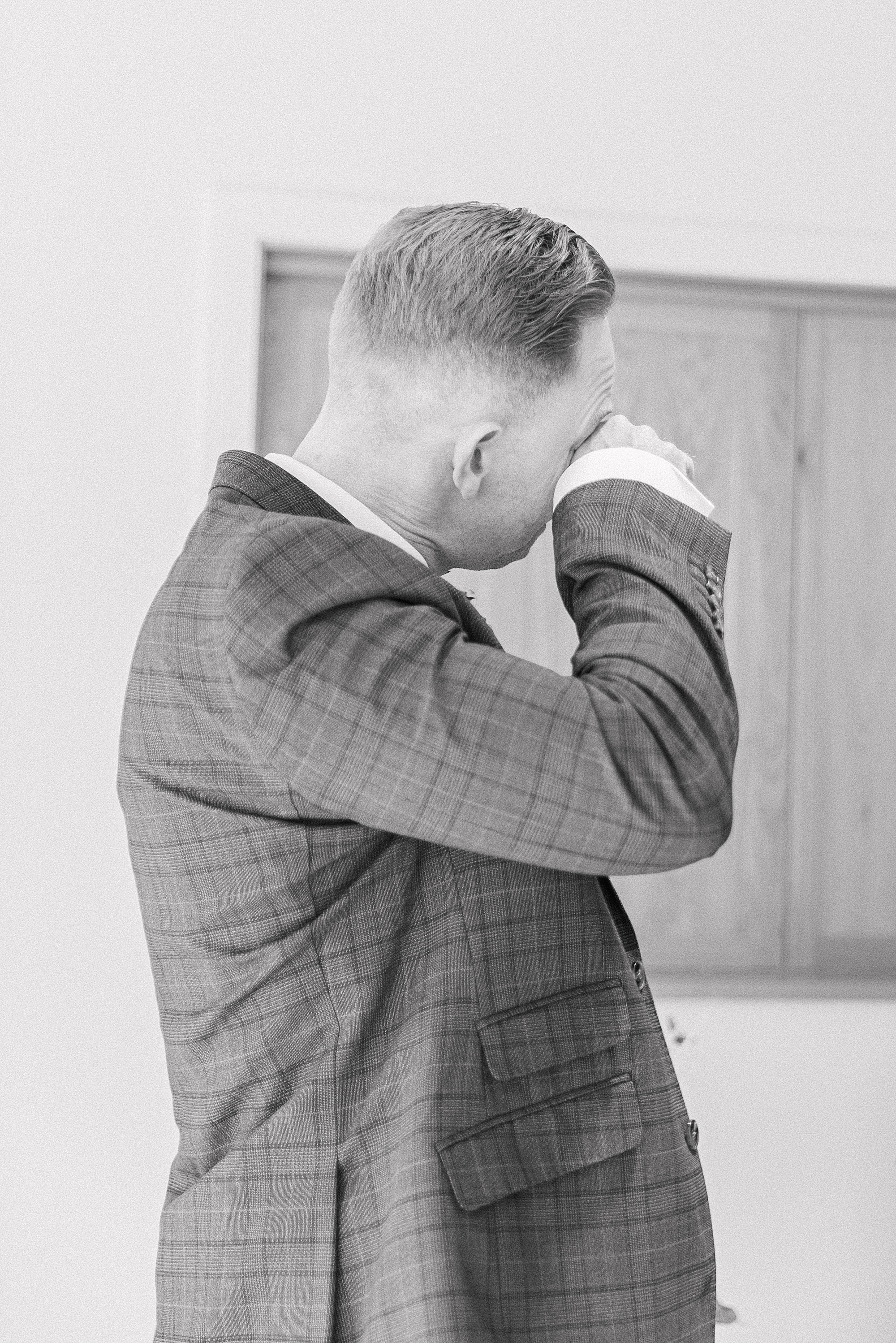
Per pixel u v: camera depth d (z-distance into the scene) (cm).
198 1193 69
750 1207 180
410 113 178
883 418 191
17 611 173
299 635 62
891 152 186
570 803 60
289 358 181
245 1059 68
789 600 190
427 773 60
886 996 183
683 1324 71
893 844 191
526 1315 66
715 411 188
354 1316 66
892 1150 182
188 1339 67
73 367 174
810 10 184
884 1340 181
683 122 182
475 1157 66
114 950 173
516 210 76
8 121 173
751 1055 180
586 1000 72
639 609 67
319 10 177
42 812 173
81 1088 172
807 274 184
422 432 73
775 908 189
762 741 189
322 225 176
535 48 180
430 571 68
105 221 174
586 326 75
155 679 67
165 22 175
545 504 78
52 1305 171
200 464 174
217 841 66
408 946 70
